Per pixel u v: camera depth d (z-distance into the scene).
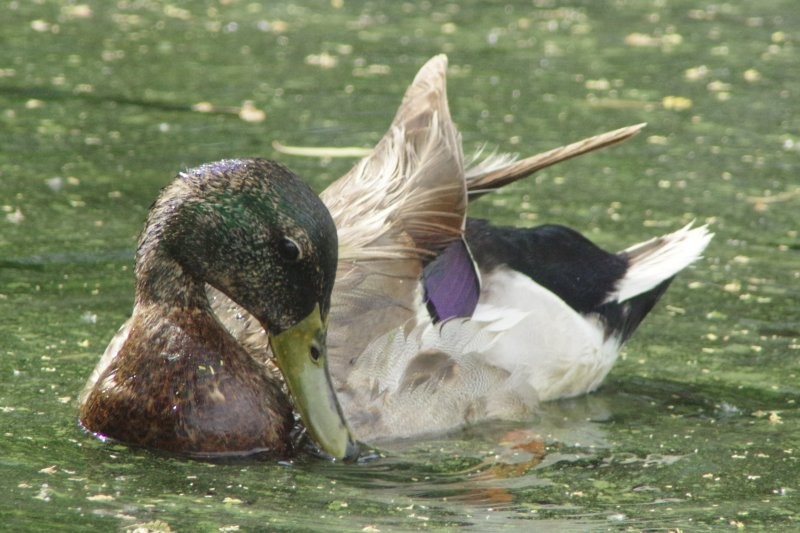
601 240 14.45
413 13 24.50
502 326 10.90
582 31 23.50
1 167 16.06
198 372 9.75
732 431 10.60
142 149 16.95
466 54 21.72
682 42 22.86
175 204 9.85
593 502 9.09
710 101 19.67
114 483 8.99
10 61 20.31
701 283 13.62
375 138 17.47
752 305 13.10
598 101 19.45
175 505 8.63
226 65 20.69
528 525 8.55
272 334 9.84
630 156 17.47
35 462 9.29
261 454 9.79
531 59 21.56
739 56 22.03
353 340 10.38
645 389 11.55
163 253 9.92
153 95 19.14
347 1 25.23
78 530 8.11
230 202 9.71
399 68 20.78
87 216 14.70
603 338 11.59
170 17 23.50
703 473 9.70
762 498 9.20
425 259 10.82
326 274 9.73
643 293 11.95
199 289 9.99
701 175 16.77
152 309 9.98
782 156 17.50
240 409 9.76
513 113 18.77
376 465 9.74
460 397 10.64
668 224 15.05
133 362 9.82
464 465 9.82
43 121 17.86
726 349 12.20
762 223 15.22
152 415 9.69
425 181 11.28
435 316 10.63
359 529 8.33
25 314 12.14
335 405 9.77
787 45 22.81
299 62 20.98
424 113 12.07
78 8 23.72
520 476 9.61
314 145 17.16
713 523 8.68
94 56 20.84
